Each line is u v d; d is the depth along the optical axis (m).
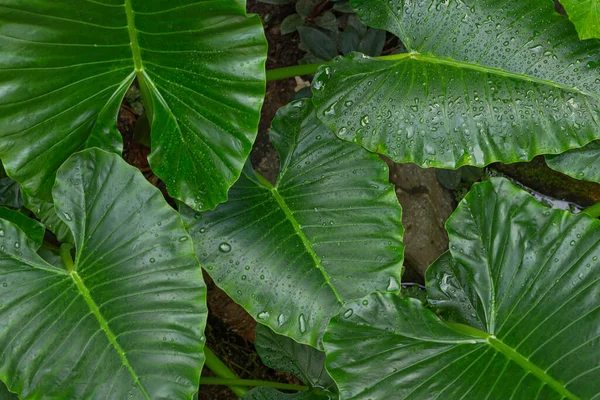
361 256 1.93
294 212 1.96
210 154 1.82
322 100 1.93
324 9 2.31
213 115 1.80
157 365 1.78
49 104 1.78
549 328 1.84
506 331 1.85
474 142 1.92
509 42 1.93
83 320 1.78
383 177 1.97
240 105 1.78
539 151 1.92
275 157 2.33
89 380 1.77
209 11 1.73
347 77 1.94
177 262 1.81
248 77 1.77
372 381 1.81
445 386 1.81
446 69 1.94
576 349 1.82
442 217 2.46
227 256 1.92
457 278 1.99
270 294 1.91
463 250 1.89
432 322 1.84
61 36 1.73
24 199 1.98
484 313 1.94
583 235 1.86
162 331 1.79
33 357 1.76
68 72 1.76
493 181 1.89
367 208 1.96
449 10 1.94
